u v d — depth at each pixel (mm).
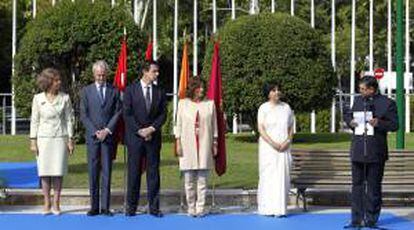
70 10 21406
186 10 35469
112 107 12344
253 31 21500
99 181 12430
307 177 12828
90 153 12297
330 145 21281
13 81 21828
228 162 17281
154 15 24281
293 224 11719
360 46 37969
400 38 15391
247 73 21359
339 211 12914
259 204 12469
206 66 22109
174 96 24438
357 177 11359
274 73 21281
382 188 12727
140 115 12109
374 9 37250
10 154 19469
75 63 21609
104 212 12383
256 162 17297
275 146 12297
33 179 15336
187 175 12312
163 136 23766
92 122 12281
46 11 21875
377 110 11203
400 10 15367
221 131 12633
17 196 13375
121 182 14406
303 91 21531
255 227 11484
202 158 12203
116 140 12461
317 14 37969
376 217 11453
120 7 22266
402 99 15305
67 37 21203
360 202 11352
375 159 11180
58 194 12453
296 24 21672
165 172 15742
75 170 15984
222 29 22234
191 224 11688
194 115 12242
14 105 21969
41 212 12680
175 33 24609
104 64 12422
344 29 38250
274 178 12312
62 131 12398
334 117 27531
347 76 40188
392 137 23609
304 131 29078
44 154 12312
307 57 21641
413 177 12820
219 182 14586
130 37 21062
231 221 11945
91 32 21094
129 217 12219
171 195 13336
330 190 13320
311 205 13562
